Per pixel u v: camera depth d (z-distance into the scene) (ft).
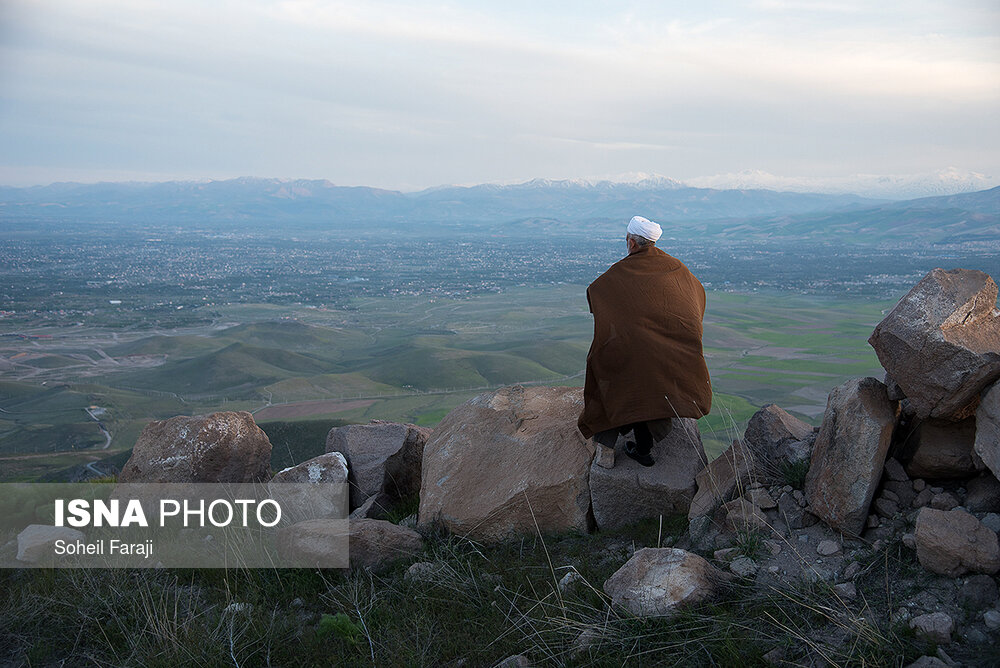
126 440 291.79
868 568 10.75
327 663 10.81
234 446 19.10
